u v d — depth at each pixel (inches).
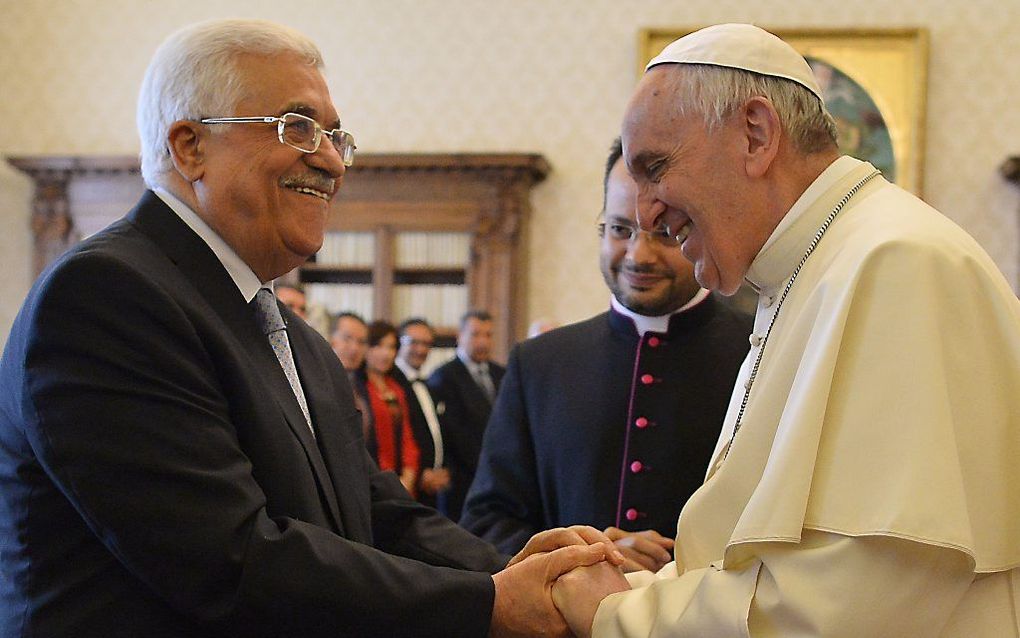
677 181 76.5
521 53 346.0
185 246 81.7
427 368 335.3
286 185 85.0
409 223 333.1
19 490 73.5
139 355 72.2
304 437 82.3
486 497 112.2
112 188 343.0
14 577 73.7
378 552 77.8
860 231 71.1
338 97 350.0
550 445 109.7
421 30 349.7
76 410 70.5
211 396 75.1
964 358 65.1
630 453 106.2
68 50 359.9
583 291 340.2
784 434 65.6
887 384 63.7
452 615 77.5
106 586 72.5
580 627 79.1
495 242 329.1
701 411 106.2
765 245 76.0
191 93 83.7
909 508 60.5
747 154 75.5
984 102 326.6
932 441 61.9
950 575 62.6
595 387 109.4
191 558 70.6
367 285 337.4
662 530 104.5
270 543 72.7
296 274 340.2
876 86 327.0
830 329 66.1
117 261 74.0
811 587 63.2
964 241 69.7
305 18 352.5
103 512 70.1
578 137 343.0
